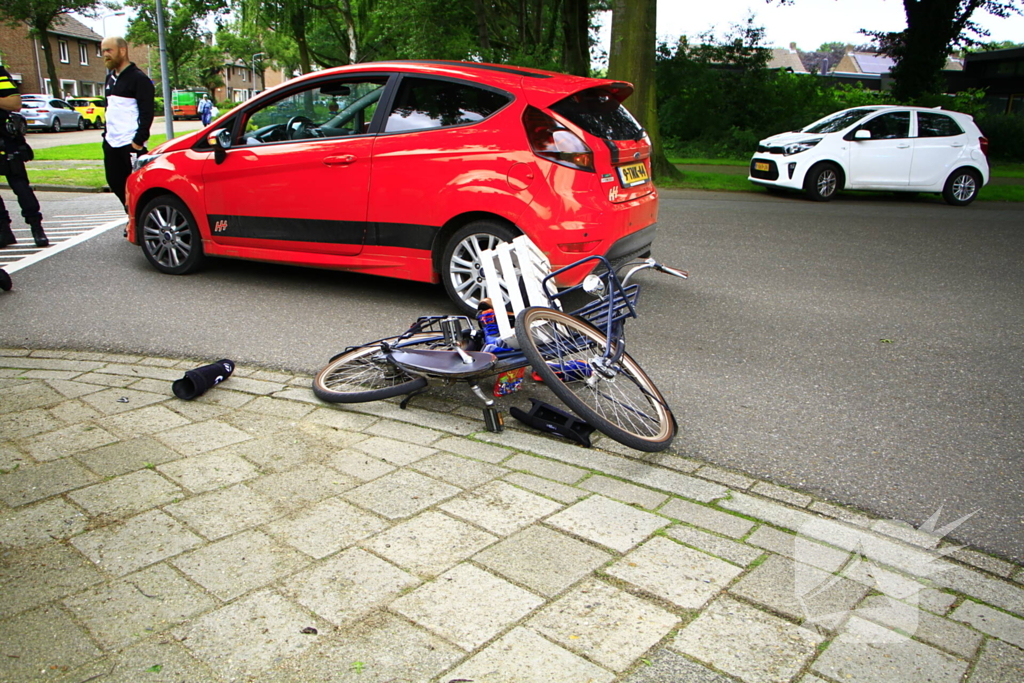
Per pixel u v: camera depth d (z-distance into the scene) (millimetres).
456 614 2352
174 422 3748
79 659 2125
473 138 5516
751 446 3715
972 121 14359
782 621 2381
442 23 24609
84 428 3643
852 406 4273
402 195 5738
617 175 5512
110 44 8070
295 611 2348
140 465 3275
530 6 27125
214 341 5062
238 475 3211
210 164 6504
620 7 15375
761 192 15312
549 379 3344
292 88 6246
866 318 6070
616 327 3951
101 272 6957
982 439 3883
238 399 4086
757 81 25859
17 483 3090
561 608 2396
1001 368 4969
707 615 2393
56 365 4559
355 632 2260
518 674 2109
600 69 29547
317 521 2861
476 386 3826
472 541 2754
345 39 39312
